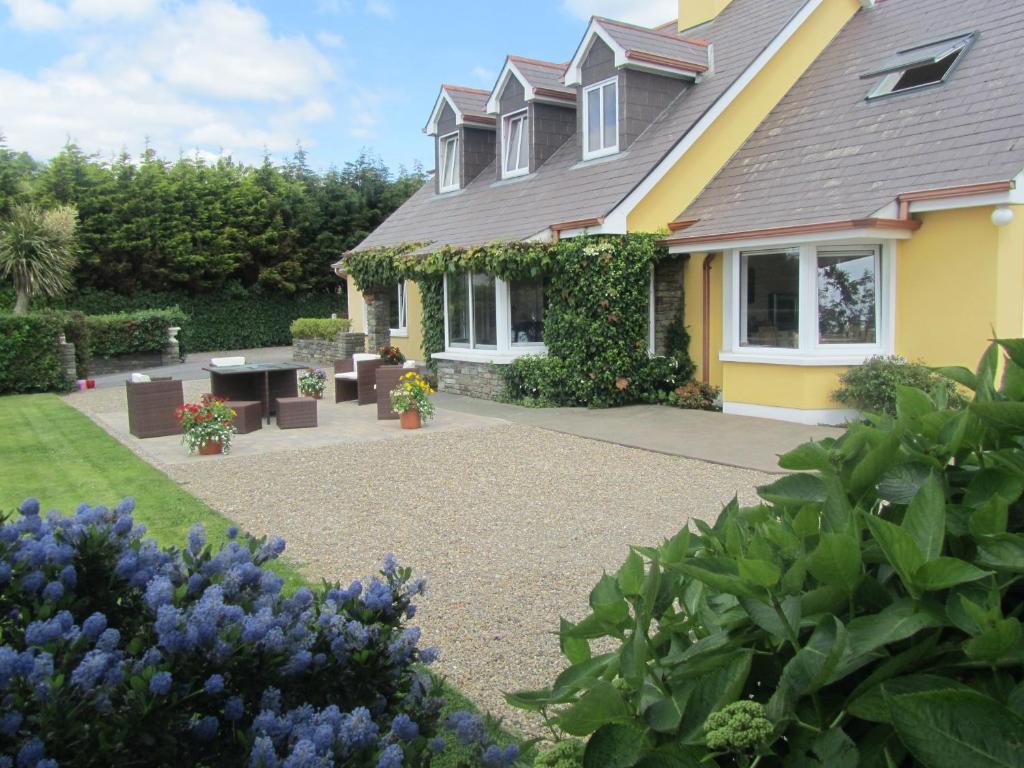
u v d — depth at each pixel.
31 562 2.24
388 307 20.92
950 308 10.73
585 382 13.46
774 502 1.94
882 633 1.42
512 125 17.56
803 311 11.53
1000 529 1.49
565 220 13.75
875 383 10.72
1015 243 10.36
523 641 4.69
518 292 14.77
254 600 2.43
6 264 20.86
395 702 2.41
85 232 26.84
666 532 6.81
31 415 14.21
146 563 2.51
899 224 10.70
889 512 1.80
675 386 13.91
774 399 11.96
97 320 23.06
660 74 14.84
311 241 32.25
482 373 15.33
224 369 13.52
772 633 1.53
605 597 1.92
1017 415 1.64
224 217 29.72
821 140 13.04
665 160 13.34
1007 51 11.91
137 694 1.78
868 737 1.45
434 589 5.55
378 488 8.60
